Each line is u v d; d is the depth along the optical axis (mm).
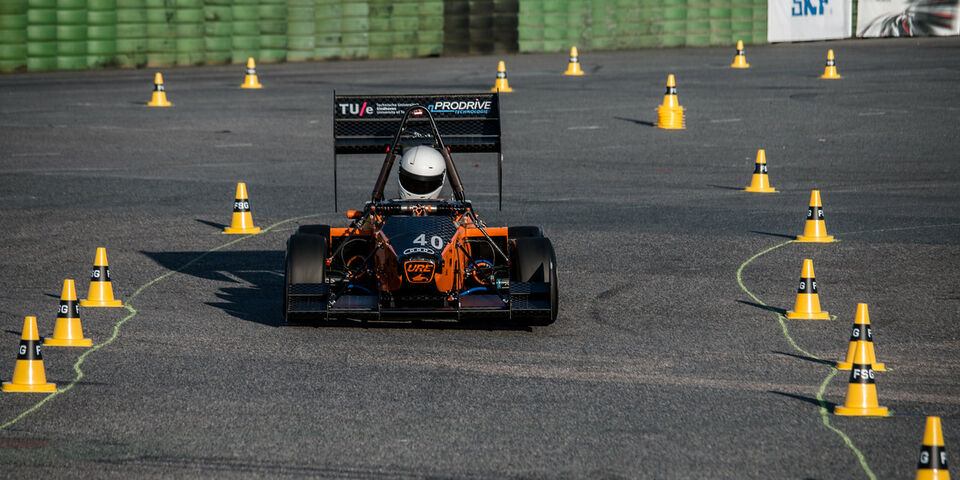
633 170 75000
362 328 38375
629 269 48062
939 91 108875
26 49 133125
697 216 60188
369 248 40438
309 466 25938
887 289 44844
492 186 69625
